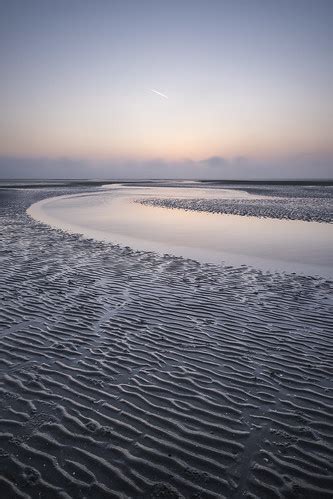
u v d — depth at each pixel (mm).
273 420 4133
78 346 5891
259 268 11406
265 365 5402
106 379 4918
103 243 15461
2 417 4043
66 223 21906
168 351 5789
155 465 3426
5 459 3428
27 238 16438
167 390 4695
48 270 10727
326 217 25141
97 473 3305
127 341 6117
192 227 20438
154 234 17938
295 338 6344
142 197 47906
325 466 3453
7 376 4914
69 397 4473
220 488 3186
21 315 7133
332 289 9242
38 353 5613
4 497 3020
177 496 3092
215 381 4941
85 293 8609
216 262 12180
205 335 6410
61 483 3180
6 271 10484
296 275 10586
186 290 8984
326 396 4625
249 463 3480
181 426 3990
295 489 3189
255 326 6844
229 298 8438
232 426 4012
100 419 4066
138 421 4059
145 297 8406
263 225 21359
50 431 3838
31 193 52688
